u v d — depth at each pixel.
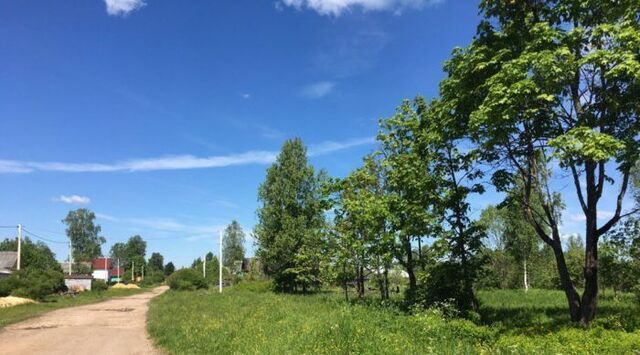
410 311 18.28
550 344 11.52
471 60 15.84
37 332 21.34
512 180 17.53
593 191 15.21
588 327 13.51
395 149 23.05
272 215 43.06
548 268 44.06
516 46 16.00
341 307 18.61
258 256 43.62
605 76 12.67
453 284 19.17
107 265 125.31
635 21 12.90
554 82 13.28
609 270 19.31
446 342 11.83
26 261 71.06
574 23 15.14
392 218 20.69
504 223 41.22
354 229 24.92
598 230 15.30
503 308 22.03
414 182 20.09
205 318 21.83
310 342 11.62
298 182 42.72
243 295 37.50
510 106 13.61
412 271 22.22
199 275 75.56
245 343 14.09
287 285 42.78
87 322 25.66
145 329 21.84
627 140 13.52
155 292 79.38
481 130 15.19
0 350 16.42
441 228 19.75
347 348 10.95
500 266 42.44
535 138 15.59
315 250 39.09
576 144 12.44
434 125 19.61
